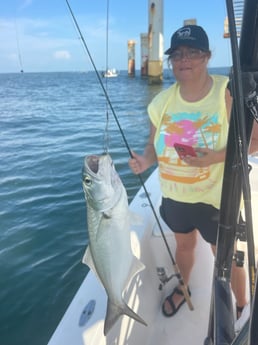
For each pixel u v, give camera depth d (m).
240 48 1.01
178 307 2.25
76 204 5.07
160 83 26.67
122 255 1.46
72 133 10.99
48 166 7.17
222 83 1.71
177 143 1.79
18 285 3.37
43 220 4.62
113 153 8.00
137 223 1.54
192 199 1.89
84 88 33.81
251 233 1.09
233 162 1.18
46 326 2.89
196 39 1.62
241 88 0.95
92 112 15.91
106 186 1.37
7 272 3.56
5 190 5.81
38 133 11.24
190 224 2.02
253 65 1.00
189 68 1.67
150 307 2.19
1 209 5.03
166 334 2.12
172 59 1.72
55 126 12.54
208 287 2.40
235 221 1.28
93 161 1.40
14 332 2.85
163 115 1.86
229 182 1.22
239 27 1.04
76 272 3.52
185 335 2.11
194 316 2.21
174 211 2.00
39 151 8.59
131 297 1.95
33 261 3.73
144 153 2.04
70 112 16.33
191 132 1.77
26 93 29.59
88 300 1.76
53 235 4.22
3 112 17.20
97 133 10.74
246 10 0.98
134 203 2.74
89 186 1.37
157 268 2.25
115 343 1.69
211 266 2.56
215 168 1.80
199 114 1.75
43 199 5.33
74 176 6.41
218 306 1.30
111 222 1.41
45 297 3.21
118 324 1.72
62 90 31.97
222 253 1.34
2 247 4.02
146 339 2.08
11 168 7.11
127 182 5.90
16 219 4.70
